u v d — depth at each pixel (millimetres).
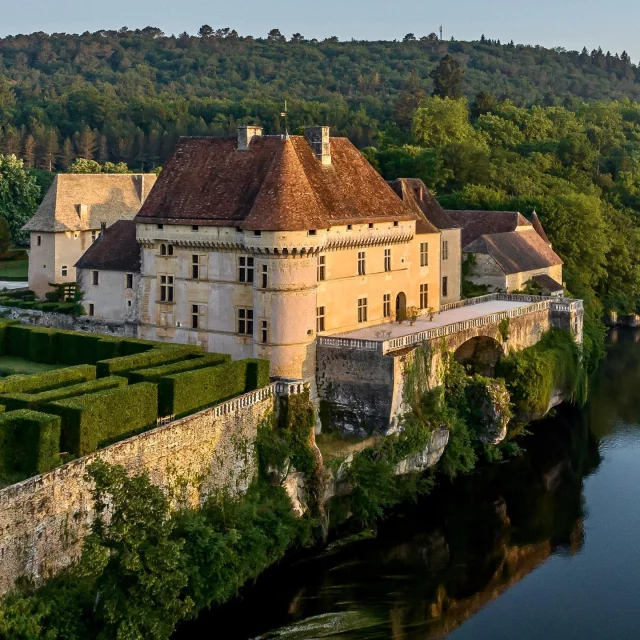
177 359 70062
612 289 142875
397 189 88125
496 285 106188
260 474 64938
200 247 76375
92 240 117000
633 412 96375
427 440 73688
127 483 47781
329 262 75625
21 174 155250
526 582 62500
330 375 72688
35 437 50906
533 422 91938
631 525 71062
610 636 55969
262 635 54500
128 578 46938
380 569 63312
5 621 44406
